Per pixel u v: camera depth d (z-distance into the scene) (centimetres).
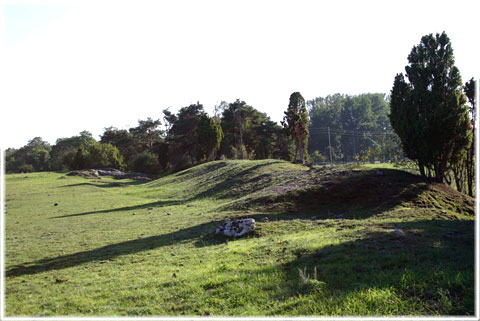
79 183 4809
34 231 1730
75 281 848
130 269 921
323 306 556
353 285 621
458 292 547
